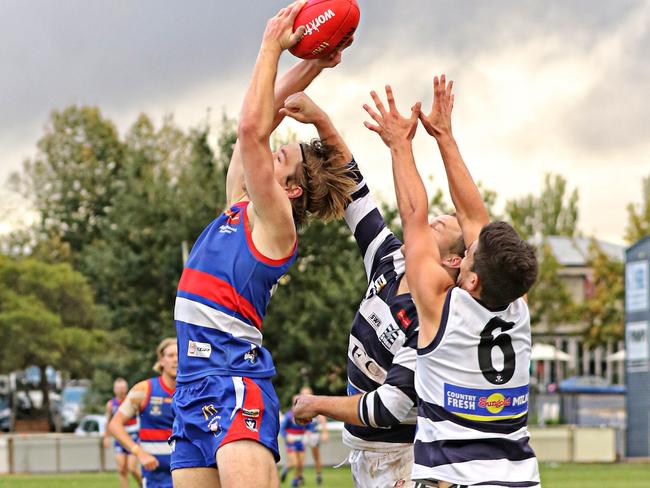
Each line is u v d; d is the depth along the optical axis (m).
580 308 159.88
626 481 65.50
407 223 15.35
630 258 96.38
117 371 108.31
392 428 17.53
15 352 149.88
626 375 96.19
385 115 15.96
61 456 85.44
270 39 15.70
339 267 96.88
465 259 14.80
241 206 16.16
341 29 16.02
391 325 17.38
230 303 15.64
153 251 104.44
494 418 14.27
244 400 15.41
